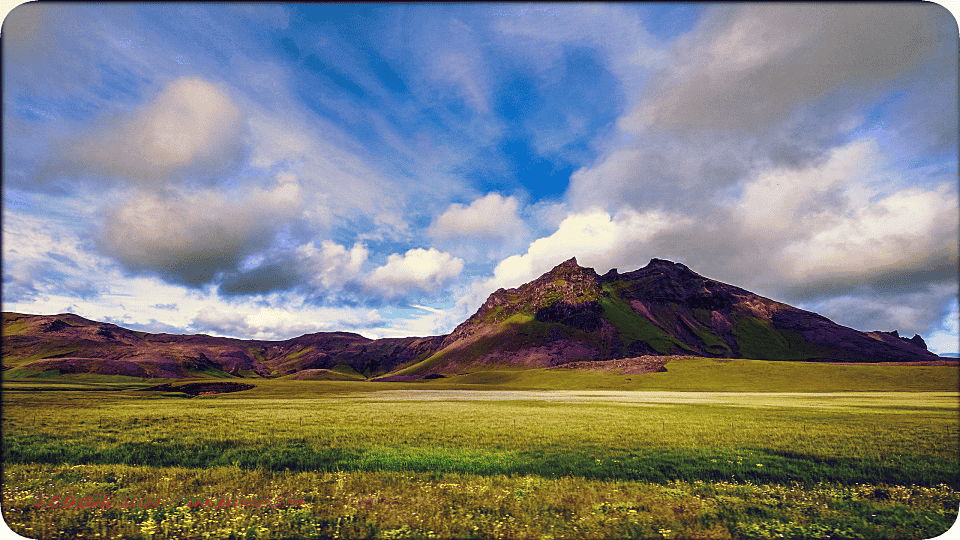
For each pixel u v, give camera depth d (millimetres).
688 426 34438
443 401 70438
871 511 15180
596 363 168500
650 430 32094
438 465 20953
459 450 24312
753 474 19672
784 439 27844
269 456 22922
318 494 16453
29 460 22062
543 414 45031
